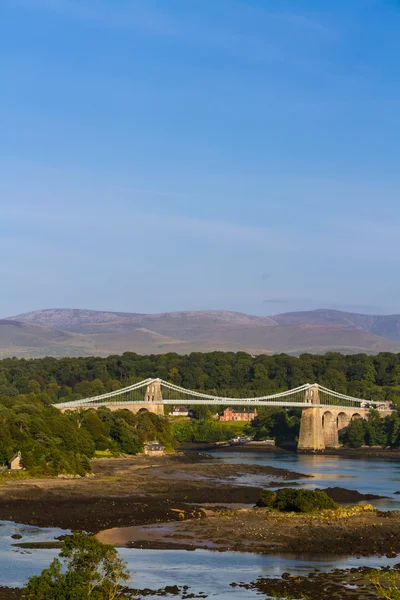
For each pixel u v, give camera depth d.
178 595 102.19
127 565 116.06
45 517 147.88
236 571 114.31
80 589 82.62
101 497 176.88
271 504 163.88
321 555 124.31
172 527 143.00
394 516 155.12
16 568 110.62
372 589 106.06
